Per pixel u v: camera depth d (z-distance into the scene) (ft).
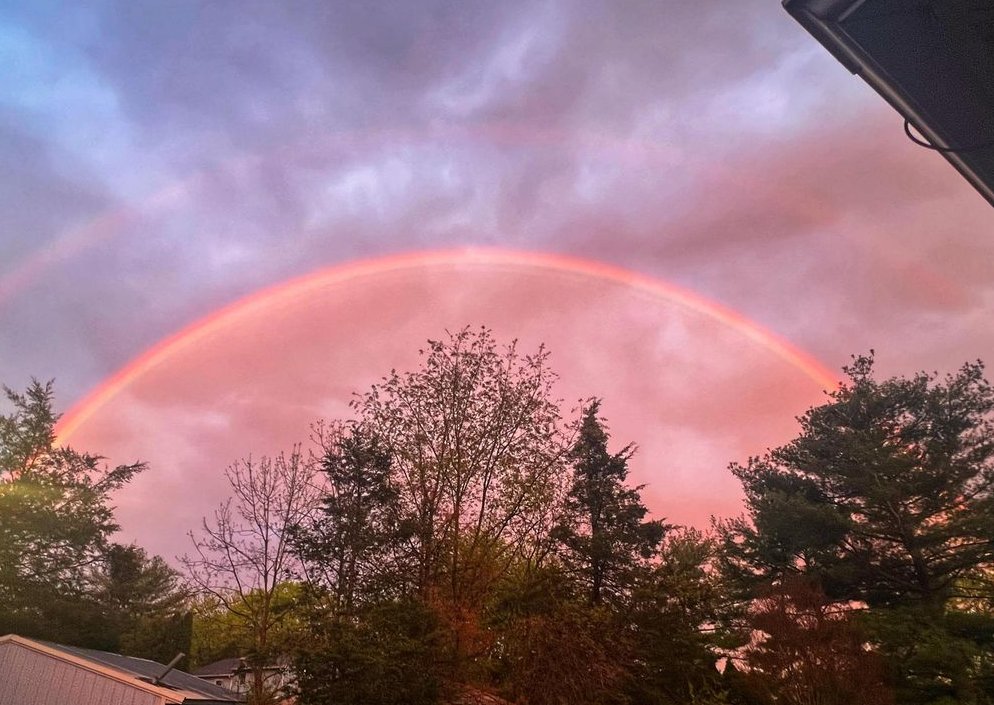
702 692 80.23
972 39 9.11
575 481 88.58
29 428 147.84
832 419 116.47
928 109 9.61
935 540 97.81
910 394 111.86
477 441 83.41
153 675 79.20
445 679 62.75
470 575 77.25
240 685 72.59
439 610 68.85
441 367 85.40
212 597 84.12
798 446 117.60
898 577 102.06
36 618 135.03
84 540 143.02
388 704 56.08
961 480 101.24
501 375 85.92
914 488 100.37
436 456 83.10
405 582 75.36
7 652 72.23
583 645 68.03
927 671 85.92
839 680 80.94
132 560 158.81
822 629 84.99
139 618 171.73
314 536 80.53
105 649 147.43
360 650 56.85
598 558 82.64
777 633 85.71
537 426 84.38
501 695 68.23
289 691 60.90
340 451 85.97
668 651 78.38
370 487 82.48
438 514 80.53
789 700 81.92
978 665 86.33
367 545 76.95
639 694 74.69
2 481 143.95
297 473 86.53
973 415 107.55
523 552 81.41
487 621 72.38
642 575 82.84
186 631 161.27
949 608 98.48
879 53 9.39
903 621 91.30
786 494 110.93
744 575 110.42
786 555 108.06
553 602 72.33
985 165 9.83
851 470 107.45
